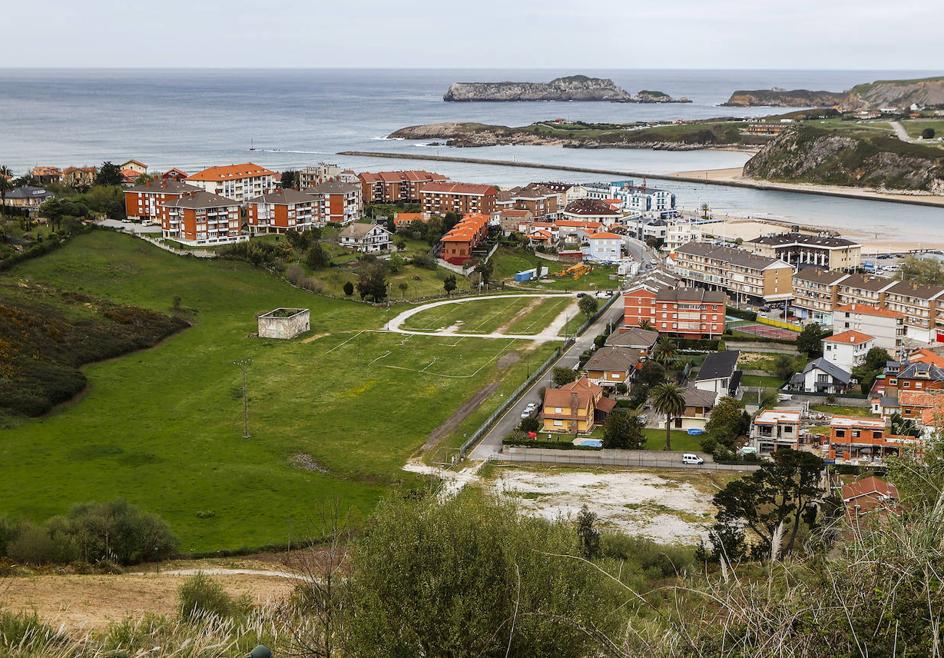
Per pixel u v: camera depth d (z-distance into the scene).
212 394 123.25
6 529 68.56
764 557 63.44
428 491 47.84
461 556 34.94
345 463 101.50
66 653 32.72
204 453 102.88
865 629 19.23
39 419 110.69
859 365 132.50
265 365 135.50
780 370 131.50
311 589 41.94
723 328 151.50
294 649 33.97
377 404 120.56
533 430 111.44
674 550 70.88
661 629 26.78
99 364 131.38
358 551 36.59
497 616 32.94
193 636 35.91
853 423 98.62
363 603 34.09
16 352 121.81
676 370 133.88
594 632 27.33
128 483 92.31
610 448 105.19
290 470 99.00
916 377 110.69
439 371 134.12
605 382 126.50
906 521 21.88
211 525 82.12
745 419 109.50
